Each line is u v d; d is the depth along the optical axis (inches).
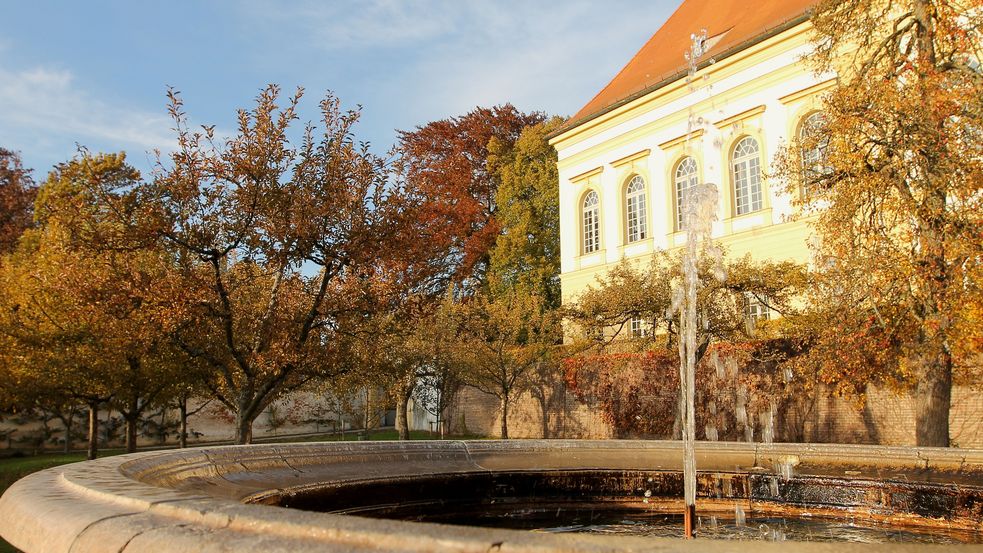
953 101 498.3
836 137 554.6
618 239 1321.4
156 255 596.1
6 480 693.3
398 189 553.9
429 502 241.6
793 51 1052.5
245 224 508.4
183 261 518.6
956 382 584.4
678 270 875.4
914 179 524.1
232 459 194.5
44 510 85.6
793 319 739.4
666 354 881.5
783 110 1062.4
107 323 512.1
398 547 59.5
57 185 901.2
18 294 685.3
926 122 496.7
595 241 1391.5
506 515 249.4
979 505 213.5
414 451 264.7
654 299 876.0
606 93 1460.4
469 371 1100.5
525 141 1558.8
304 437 1302.9
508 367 1117.1
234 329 559.5
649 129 1278.3
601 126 1376.7
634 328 1087.0
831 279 571.5
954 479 230.4
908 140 507.8
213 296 517.0
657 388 896.3
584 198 1423.5
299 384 567.2
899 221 541.0
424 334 1045.8
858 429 757.9
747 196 1114.7
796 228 1018.1
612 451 301.3
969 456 237.9
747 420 817.5
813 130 602.5
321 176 529.7
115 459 142.1
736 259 1037.8
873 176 530.3
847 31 613.6
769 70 1084.5
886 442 735.7
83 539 73.9
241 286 580.7
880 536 210.2
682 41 1365.7
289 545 63.0
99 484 96.1
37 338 653.3
